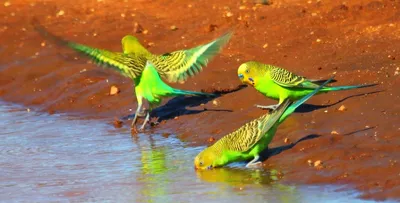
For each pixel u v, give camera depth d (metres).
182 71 16.31
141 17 22.67
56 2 25.06
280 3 22.31
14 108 18.77
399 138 13.23
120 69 16.19
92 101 18.36
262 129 13.34
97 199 12.57
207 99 17.00
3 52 21.52
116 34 21.61
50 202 12.55
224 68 18.12
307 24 20.06
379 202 11.41
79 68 19.91
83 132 16.64
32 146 15.80
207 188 12.73
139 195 12.64
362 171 12.37
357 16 20.20
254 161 13.55
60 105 18.53
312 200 11.76
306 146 13.66
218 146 13.62
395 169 12.20
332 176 12.45
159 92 16.14
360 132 13.75
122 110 17.70
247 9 21.98
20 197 12.85
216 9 22.42
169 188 12.88
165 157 14.59
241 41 19.56
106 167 14.23
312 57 17.91
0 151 15.52
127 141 15.84
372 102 14.97
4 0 25.48
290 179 12.68
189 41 20.25
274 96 15.45
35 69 20.38
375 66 16.75
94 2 24.75
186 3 23.38
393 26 19.34
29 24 23.20
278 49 18.77
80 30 22.20
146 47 20.31
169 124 16.45
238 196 12.24
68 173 14.00
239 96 16.73
